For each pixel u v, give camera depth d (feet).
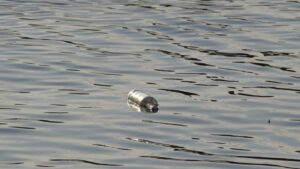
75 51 148.66
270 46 152.76
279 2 193.06
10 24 170.19
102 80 130.93
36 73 134.21
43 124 109.60
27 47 151.02
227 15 178.19
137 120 111.86
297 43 155.02
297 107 117.50
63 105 118.01
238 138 104.78
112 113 114.73
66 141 103.14
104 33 162.71
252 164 95.86
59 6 188.75
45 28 166.81
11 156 97.55
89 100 120.57
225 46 152.97
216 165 95.35
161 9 184.85
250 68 138.21
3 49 149.48
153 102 117.70
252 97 122.21
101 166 94.84
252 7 187.21
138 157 97.91
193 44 154.51
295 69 137.49
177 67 138.72
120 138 104.58
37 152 99.19
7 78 131.34
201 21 172.35
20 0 194.29
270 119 112.37
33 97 121.70
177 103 119.44
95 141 103.40
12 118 111.75
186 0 196.03
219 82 130.11
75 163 95.66
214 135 106.01
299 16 177.68
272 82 130.11
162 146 101.76
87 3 192.34
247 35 160.97
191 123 110.73
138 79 131.64
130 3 192.34
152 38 158.71
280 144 102.73
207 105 118.42
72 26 168.86
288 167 94.99
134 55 146.30
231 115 113.91
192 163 95.91
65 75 133.28
